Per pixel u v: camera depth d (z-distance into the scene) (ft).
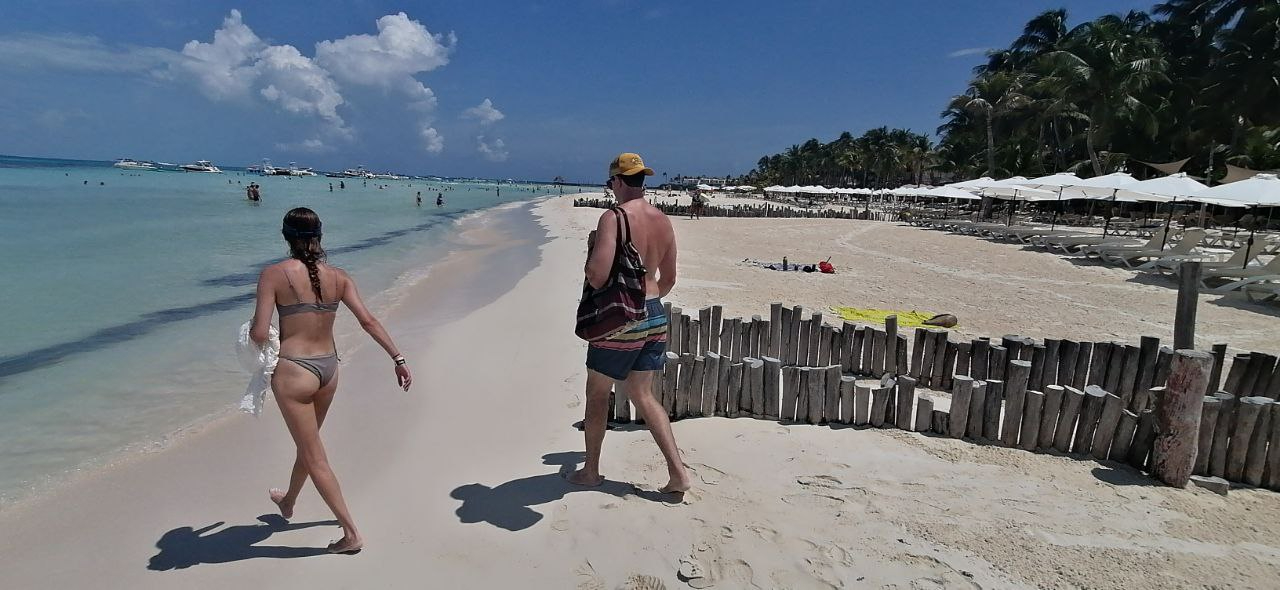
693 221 107.96
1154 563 9.60
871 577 9.23
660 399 15.26
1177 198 50.08
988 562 9.59
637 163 10.34
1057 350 17.53
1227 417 12.24
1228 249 62.39
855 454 13.34
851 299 34.12
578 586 9.09
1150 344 16.65
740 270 44.21
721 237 74.23
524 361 20.61
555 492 11.66
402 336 24.94
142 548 10.03
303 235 8.88
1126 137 117.19
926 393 18.16
